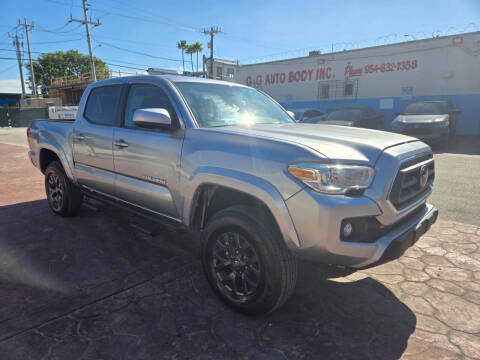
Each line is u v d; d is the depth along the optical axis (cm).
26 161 1002
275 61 2331
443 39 1700
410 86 1831
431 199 566
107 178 366
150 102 325
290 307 269
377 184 221
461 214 492
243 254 250
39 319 249
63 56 6034
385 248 218
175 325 245
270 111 370
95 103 391
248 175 236
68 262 341
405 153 242
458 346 226
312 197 211
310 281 309
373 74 1942
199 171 263
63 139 429
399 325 248
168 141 292
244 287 253
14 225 443
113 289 291
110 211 500
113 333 235
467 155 1052
